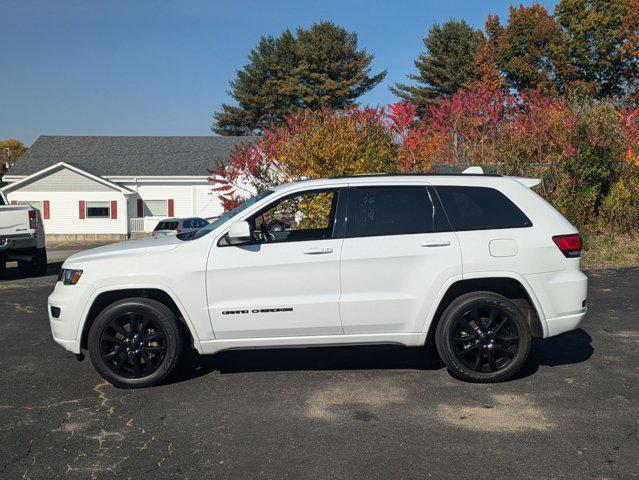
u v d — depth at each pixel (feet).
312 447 13.84
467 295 17.92
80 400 17.22
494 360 17.97
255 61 211.41
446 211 18.28
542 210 18.52
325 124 45.78
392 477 12.38
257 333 17.99
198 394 17.56
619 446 13.64
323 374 19.21
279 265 17.80
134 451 13.79
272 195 18.49
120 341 17.99
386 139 47.75
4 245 47.09
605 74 130.62
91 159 131.44
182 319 18.79
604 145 47.03
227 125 213.46
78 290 17.94
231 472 12.71
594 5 129.39
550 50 134.62
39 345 23.70
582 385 17.70
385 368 19.71
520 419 15.25
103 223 121.80
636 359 20.16
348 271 17.83
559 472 12.48
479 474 12.45
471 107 51.29
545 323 18.02
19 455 13.66
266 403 16.70
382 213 18.30
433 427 14.85
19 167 129.18
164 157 132.16
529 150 48.88
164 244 18.43
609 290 31.76
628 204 48.42
